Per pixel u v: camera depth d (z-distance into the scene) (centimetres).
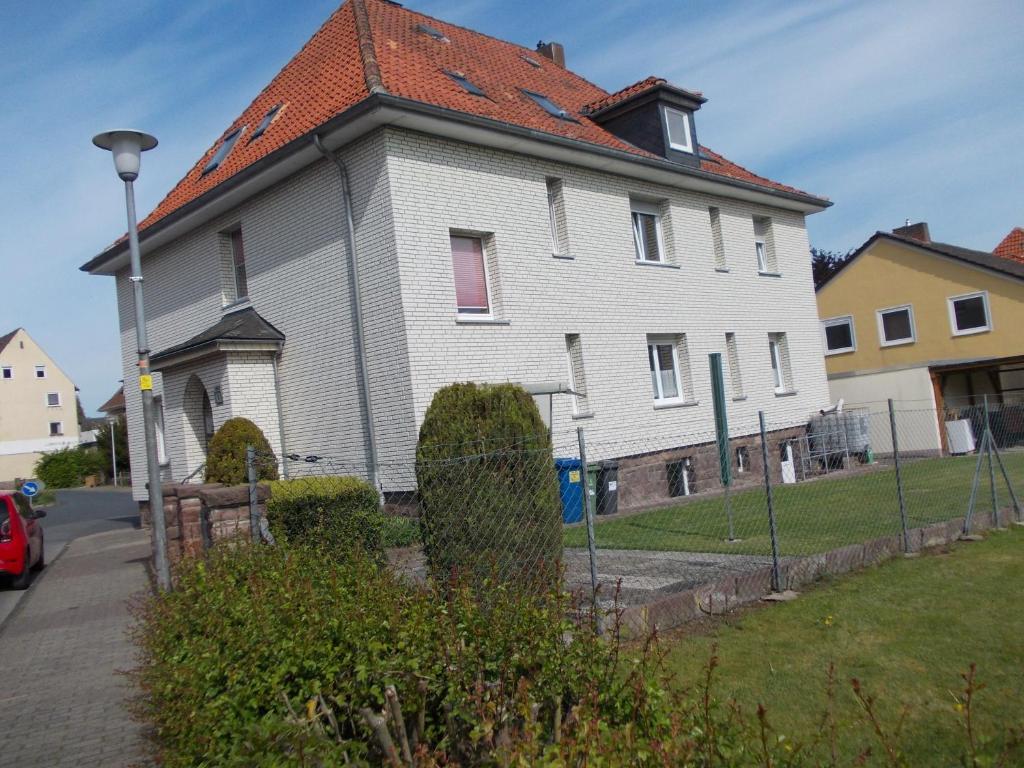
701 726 306
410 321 1197
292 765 293
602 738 286
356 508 859
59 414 6194
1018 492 1260
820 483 1497
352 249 1249
